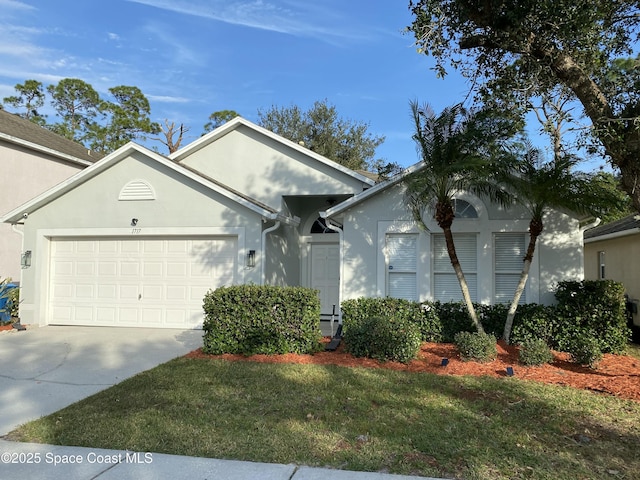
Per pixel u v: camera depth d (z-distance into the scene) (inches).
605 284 341.7
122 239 457.7
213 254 442.0
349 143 1210.0
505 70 293.0
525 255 360.5
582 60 256.8
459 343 307.3
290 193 497.4
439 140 307.6
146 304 450.0
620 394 235.8
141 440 178.5
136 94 1515.7
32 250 464.4
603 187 314.0
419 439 177.8
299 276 543.2
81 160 703.1
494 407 215.0
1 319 448.5
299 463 159.5
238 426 191.9
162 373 276.8
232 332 327.9
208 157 516.7
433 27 266.2
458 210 388.2
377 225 398.6
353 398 228.1
